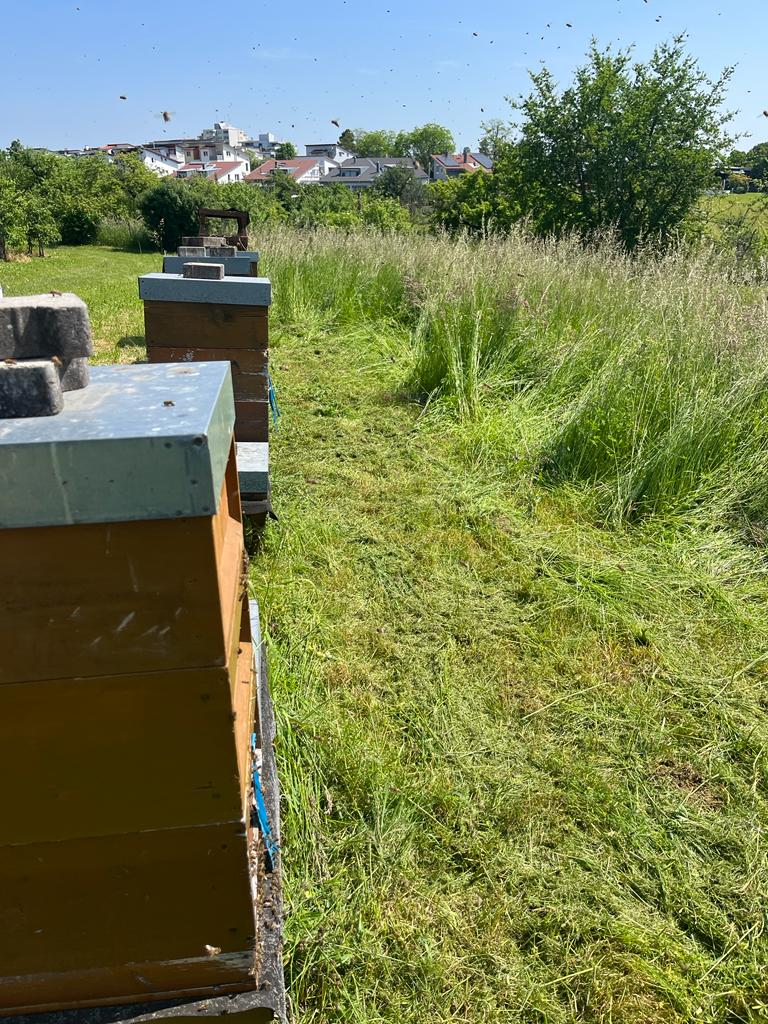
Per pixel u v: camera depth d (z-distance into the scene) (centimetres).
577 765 267
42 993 133
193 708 114
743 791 260
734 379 484
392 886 216
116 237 3216
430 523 437
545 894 218
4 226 2389
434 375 662
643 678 317
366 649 323
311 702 282
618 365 512
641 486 452
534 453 523
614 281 742
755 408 481
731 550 417
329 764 253
